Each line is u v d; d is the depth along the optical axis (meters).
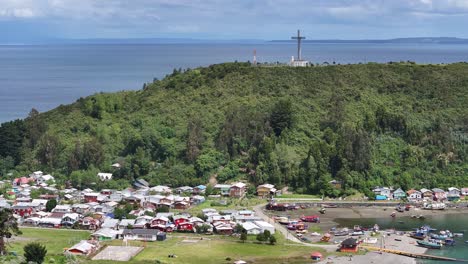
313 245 134.50
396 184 183.50
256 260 121.56
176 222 145.38
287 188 183.38
